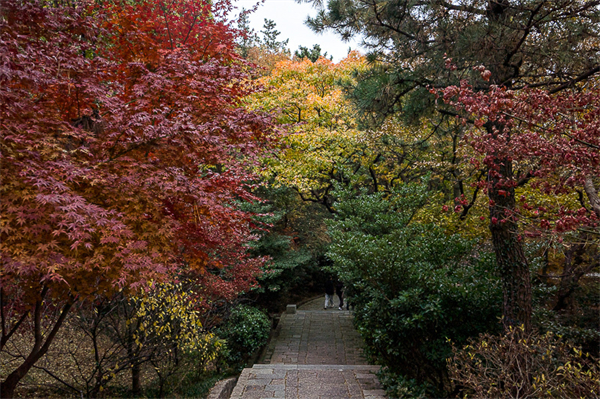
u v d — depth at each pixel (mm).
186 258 5582
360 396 6570
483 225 10312
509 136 5043
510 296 6430
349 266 7949
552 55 6160
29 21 4453
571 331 6988
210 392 6914
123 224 3904
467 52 6461
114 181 4254
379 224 10008
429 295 6648
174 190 4445
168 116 5449
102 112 4918
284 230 16922
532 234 4602
